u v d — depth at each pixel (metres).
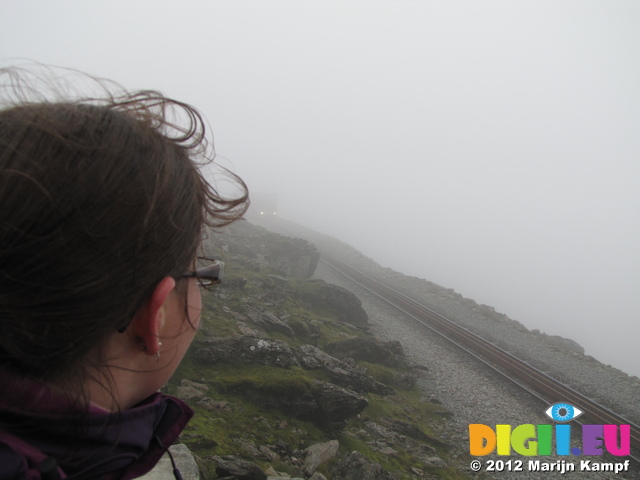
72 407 0.52
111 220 0.52
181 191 0.63
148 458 0.76
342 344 12.13
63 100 0.65
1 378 0.51
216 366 7.74
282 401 7.16
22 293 0.49
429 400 10.90
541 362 14.62
